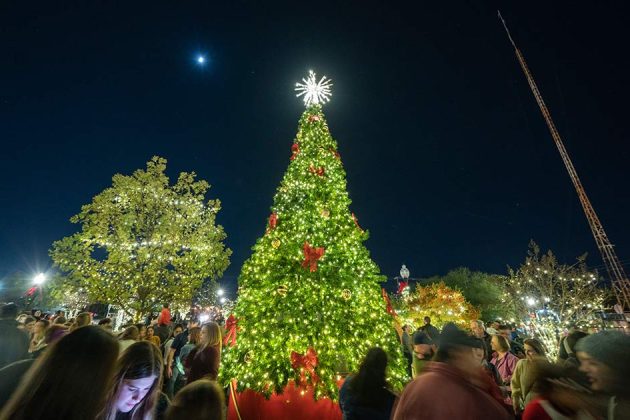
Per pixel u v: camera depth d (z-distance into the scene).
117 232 13.90
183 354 6.64
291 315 6.88
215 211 16.41
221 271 16.08
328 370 6.29
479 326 8.59
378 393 3.00
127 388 2.18
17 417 1.44
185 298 14.84
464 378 2.21
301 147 10.19
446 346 2.40
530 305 19.50
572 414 2.12
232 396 6.42
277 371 6.13
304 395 6.03
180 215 15.11
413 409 2.09
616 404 1.83
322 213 8.30
